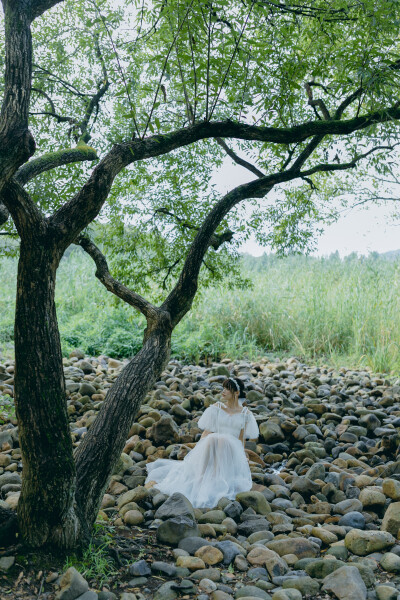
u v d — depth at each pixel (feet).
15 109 10.03
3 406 21.62
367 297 40.88
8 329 38.19
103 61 21.09
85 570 10.52
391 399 26.03
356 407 25.67
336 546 12.66
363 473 17.88
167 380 27.89
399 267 42.50
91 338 38.32
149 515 14.19
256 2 14.33
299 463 19.16
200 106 20.57
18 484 15.40
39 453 10.43
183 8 13.83
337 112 20.71
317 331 39.63
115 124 21.02
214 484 15.56
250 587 10.77
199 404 24.56
